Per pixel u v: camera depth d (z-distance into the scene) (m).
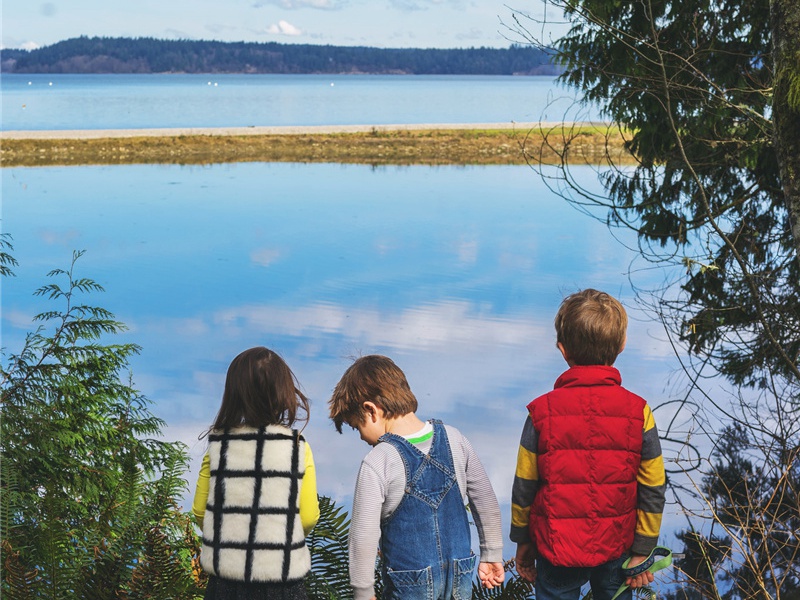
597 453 2.60
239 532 2.44
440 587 2.51
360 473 2.52
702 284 8.26
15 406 4.73
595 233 19.08
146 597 2.98
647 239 8.59
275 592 2.43
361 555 2.44
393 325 11.70
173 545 3.55
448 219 21.16
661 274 13.95
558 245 17.69
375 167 32.41
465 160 33.97
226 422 2.53
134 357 10.20
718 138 7.56
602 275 14.55
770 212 8.22
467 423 7.83
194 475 6.47
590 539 2.59
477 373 9.45
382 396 2.61
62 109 89.88
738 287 7.71
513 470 6.73
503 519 5.89
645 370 9.09
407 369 9.59
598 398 2.62
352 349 10.52
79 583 3.05
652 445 2.64
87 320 5.54
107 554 3.07
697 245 10.16
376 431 2.63
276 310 12.57
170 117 73.44
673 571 4.81
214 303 13.09
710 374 8.66
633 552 2.69
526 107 99.75
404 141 40.03
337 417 2.69
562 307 2.79
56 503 3.60
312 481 2.54
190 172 30.72
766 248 7.90
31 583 3.03
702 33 7.30
